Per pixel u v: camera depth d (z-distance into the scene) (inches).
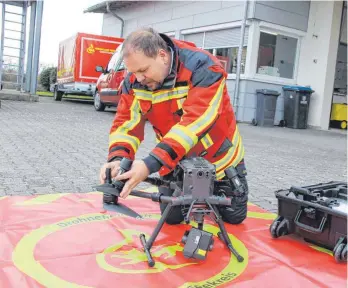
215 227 134.2
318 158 313.6
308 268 108.5
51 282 93.3
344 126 595.5
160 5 709.3
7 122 365.1
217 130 116.2
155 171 98.3
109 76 535.5
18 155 230.1
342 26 575.5
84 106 671.8
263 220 145.6
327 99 569.6
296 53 587.2
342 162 302.5
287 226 126.1
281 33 565.9
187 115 103.4
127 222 131.9
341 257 111.0
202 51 110.8
